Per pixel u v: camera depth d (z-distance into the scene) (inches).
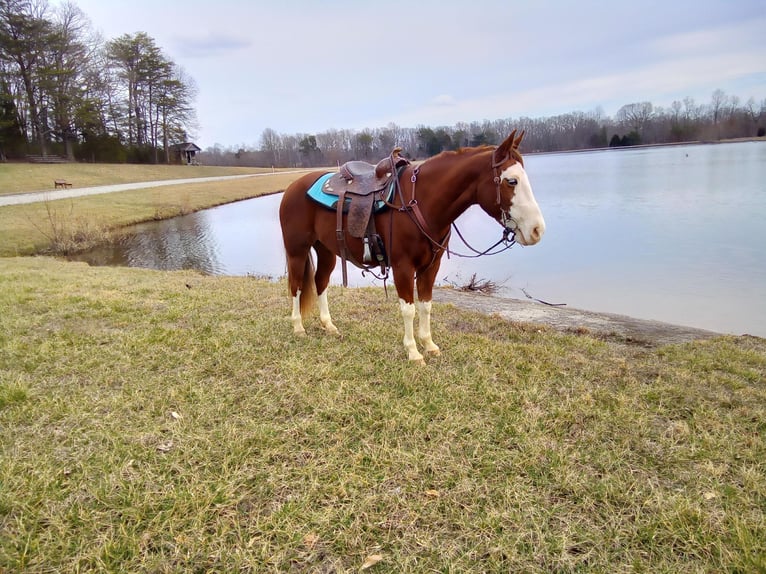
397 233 137.9
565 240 508.1
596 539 77.3
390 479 91.7
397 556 74.2
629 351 169.9
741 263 382.3
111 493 87.6
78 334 171.5
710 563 73.0
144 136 2144.4
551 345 170.2
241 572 71.5
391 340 169.2
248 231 709.9
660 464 96.9
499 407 118.1
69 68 1699.1
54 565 72.7
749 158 1647.4
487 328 193.8
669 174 1206.3
